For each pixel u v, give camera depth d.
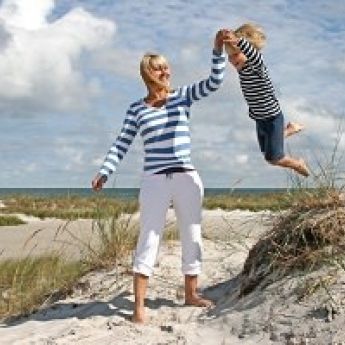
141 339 4.78
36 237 18.75
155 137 5.20
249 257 5.52
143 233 5.23
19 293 7.60
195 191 5.25
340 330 4.23
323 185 5.35
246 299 5.02
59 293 6.90
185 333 4.79
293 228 5.14
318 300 4.54
